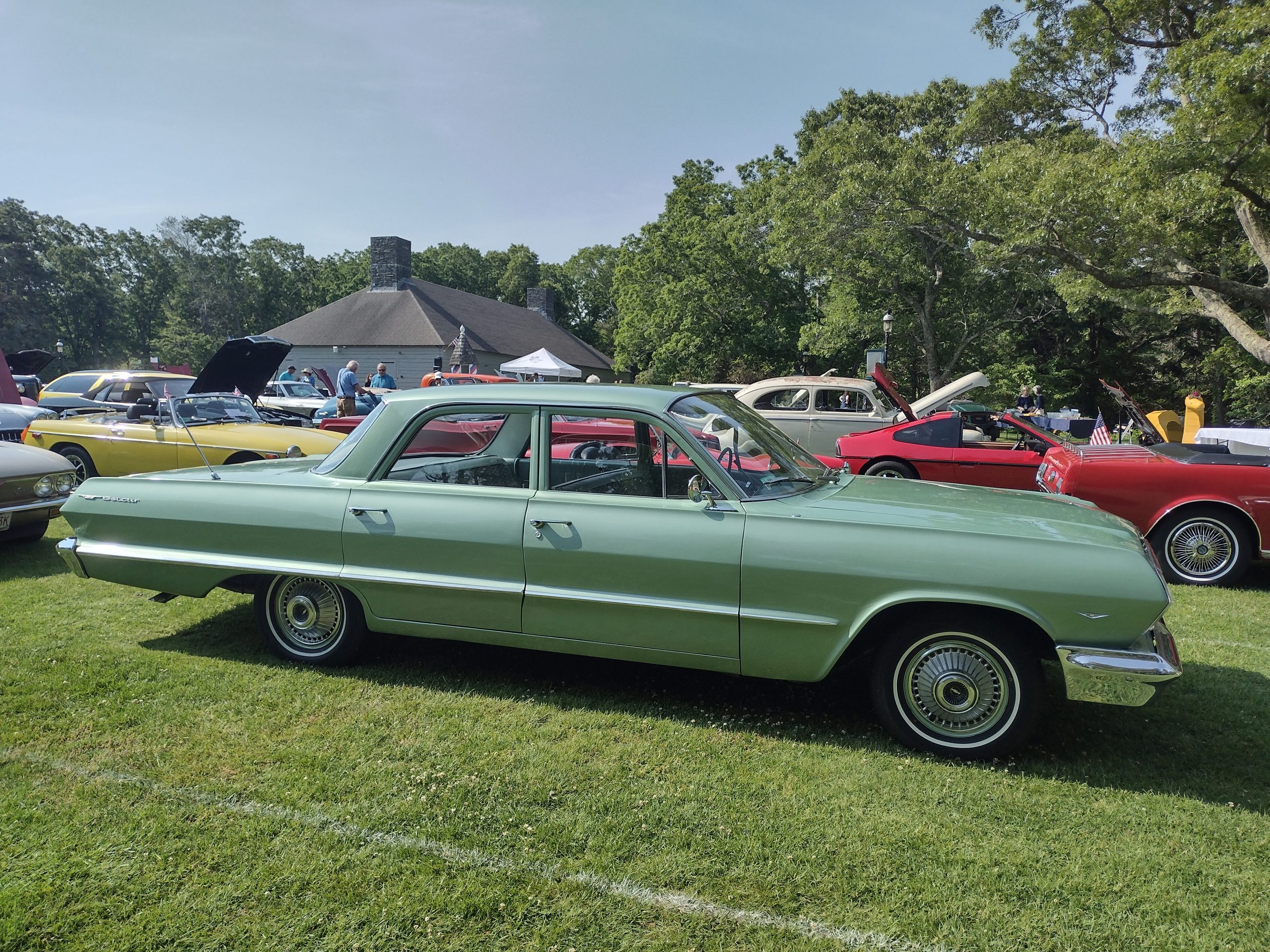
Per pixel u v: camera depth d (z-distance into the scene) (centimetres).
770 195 2745
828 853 255
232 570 396
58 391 1378
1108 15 1625
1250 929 223
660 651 346
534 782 295
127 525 414
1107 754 329
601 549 342
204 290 6462
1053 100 2034
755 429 398
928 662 325
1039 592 300
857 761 319
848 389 1202
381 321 3659
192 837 255
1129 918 227
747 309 3042
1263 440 743
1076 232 1340
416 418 386
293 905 225
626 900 230
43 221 6769
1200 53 1230
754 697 383
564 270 6625
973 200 1556
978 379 1141
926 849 259
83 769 296
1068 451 674
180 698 362
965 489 402
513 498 362
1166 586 298
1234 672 425
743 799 288
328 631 404
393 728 338
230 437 819
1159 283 1416
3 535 608
